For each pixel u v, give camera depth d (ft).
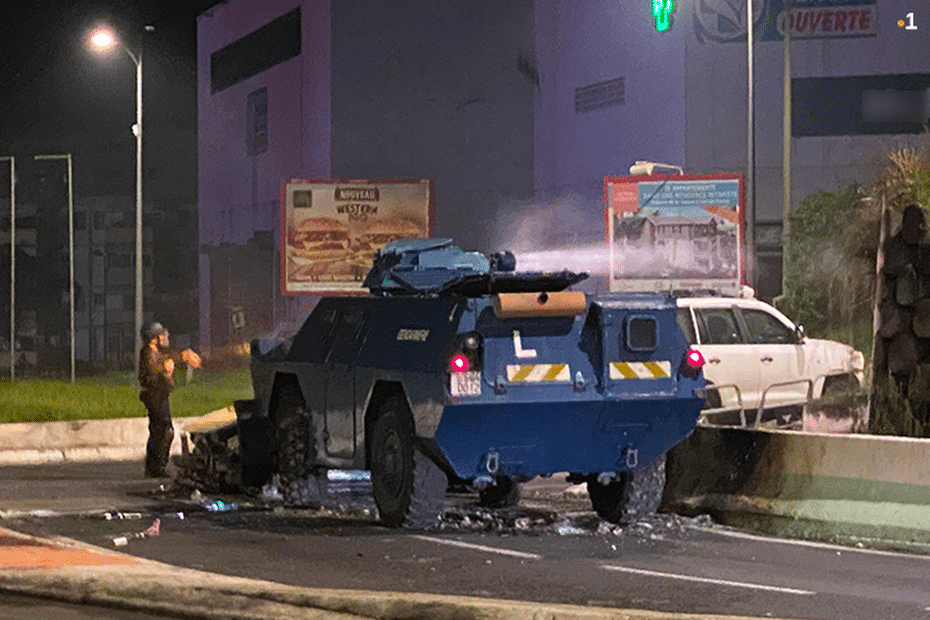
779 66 225.56
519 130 272.72
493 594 43.09
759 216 226.17
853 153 226.58
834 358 92.38
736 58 226.99
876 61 226.58
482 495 66.90
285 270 245.86
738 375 89.30
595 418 56.75
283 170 286.66
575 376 56.13
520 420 55.83
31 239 515.91
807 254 169.27
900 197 72.79
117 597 41.60
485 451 56.54
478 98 272.31
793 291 154.61
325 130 269.44
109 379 287.28
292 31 283.79
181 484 74.08
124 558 47.32
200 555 51.21
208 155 328.29
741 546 53.52
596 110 247.70
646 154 234.79
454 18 271.28
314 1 272.31
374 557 50.62
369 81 268.41
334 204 245.65
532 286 57.36
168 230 495.82
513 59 272.31
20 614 40.19
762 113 225.76
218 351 320.91
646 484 59.72
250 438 68.13
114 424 110.22
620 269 189.06
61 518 61.87
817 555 51.29
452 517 61.62
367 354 59.88
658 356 57.16
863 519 55.42
